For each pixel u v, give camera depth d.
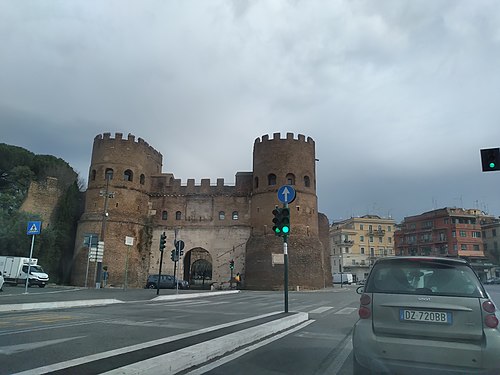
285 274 14.58
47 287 37.25
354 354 5.74
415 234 87.81
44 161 60.22
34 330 9.74
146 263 53.22
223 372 6.22
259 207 51.59
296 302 23.98
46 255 47.78
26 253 46.00
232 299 26.84
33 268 37.25
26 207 51.12
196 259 70.56
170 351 6.93
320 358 7.44
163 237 27.94
